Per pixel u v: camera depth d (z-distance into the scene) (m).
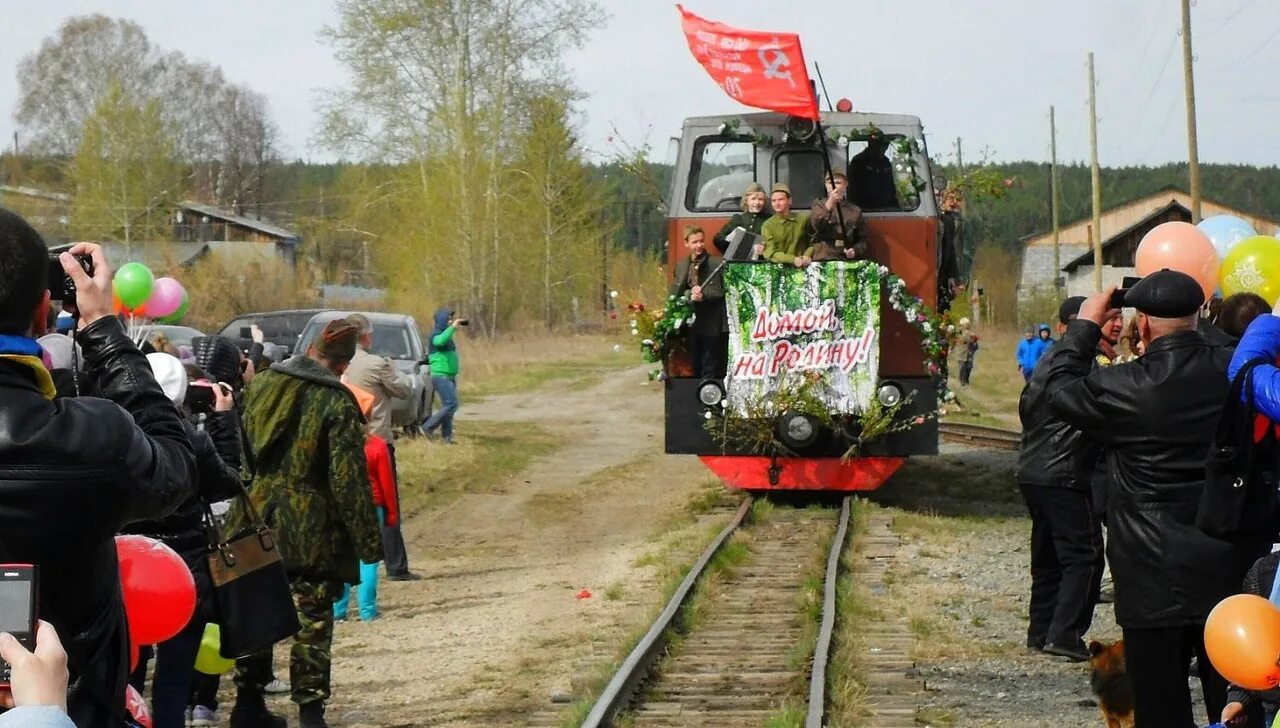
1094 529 9.04
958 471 20.48
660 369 15.95
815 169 16.08
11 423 3.21
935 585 12.04
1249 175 129.88
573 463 22.19
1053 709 8.10
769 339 15.36
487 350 49.72
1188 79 31.39
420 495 18.06
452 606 11.59
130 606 4.10
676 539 14.23
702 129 16.17
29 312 3.32
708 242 16.05
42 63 76.81
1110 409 5.49
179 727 6.51
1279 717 4.02
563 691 8.57
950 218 17.00
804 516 15.56
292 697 7.39
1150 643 5.46
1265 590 4.75
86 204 61.47
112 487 3.30
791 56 14.64
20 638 2.81
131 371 3.71
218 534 6.30
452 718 8.14
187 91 93.44
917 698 8.36
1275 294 7.05
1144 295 5.52
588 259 62.44
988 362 53.66
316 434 7.28
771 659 9.23
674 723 7.86
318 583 7.36
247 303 44.47
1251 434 5.12
